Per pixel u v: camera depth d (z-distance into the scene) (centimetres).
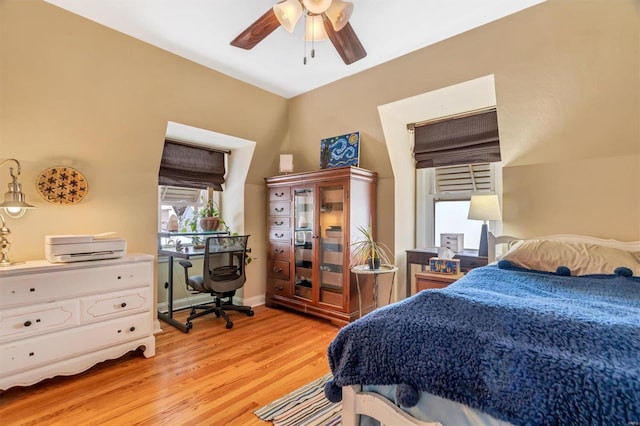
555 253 200
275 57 276
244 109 335
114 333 222
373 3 208
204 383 201
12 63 204
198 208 391
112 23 228
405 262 338
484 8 216
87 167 252
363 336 110
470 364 89
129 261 230
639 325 89
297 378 208
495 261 252
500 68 234
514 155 250
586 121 216
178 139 348
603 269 182
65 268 202
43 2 204
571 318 95
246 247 342
